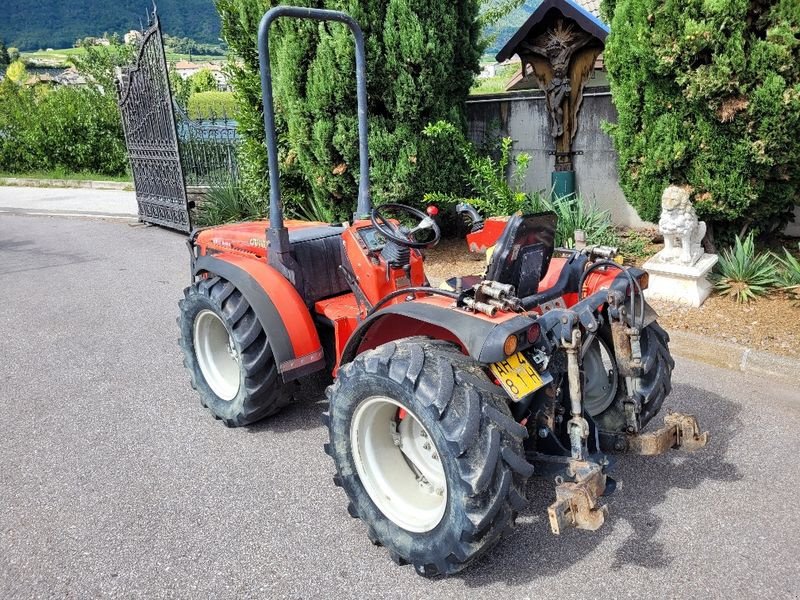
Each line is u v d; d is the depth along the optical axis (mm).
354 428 2727
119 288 7016
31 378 4676
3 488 3295
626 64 5648
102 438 3783
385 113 6637
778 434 3621
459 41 6598
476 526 2256
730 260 5512
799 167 5246
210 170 10266
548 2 6496
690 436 2951
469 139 7336
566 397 2803
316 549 2791
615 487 2600
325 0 6152
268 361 3562
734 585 2514
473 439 2266
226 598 2516
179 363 4895
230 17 7582
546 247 2865
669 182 5750
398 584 2572
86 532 2932
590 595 2482
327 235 3891
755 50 4891
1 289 7098
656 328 3193
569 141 7109
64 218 11445
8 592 2568
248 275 3572
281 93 6934
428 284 3590
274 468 3432
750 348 4469
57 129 16109
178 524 2977
